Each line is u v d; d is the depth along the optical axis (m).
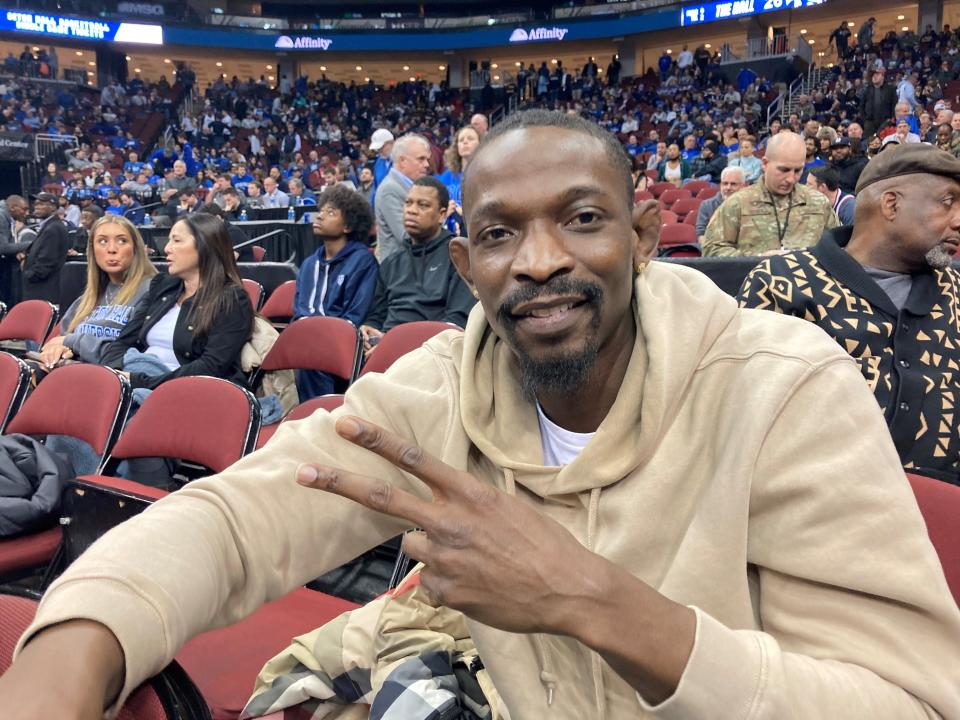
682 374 0.79
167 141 25.38
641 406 0.81
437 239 3.88
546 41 28.53
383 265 4.04
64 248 7.01
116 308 3.79
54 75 26.97
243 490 0.85
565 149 0.76
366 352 3.40
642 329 0.82
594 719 0.83
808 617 0.70
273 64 32.12
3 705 0.59
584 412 0.86
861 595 0.68
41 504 2.10
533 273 0.75
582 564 0.62
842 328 1.83
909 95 16.27
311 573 0.89
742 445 0.74
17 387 2.82
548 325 0.77
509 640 0.86
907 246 1.82
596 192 0.75
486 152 0.78
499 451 0.86
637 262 0.88
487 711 1.10
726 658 0.61
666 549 0.80
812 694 0.61
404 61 31.58
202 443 2.15
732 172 5.72
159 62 31.50
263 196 12.71
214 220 3.33
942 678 0.64
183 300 3.41
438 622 1.23
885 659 0.65
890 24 25.66
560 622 0.61
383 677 1.16
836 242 1.93
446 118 27.11
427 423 0.91
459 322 3.75
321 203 4.03
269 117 27.56
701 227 5.89
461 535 0.62
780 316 0.86
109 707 0.66
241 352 3.33
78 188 16.20
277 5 32.69
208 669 1.38
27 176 18.92
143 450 2.26
